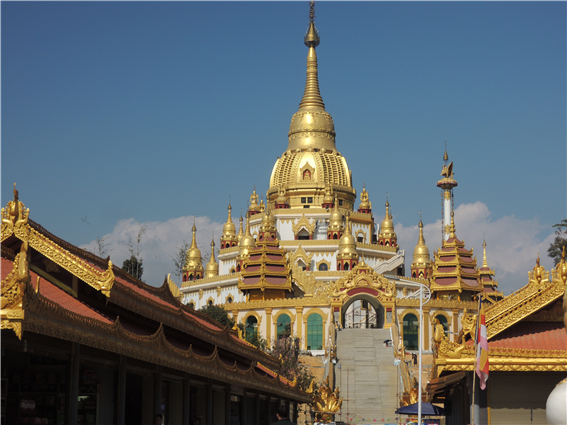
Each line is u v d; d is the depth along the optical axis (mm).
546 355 42500
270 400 69500
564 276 44094
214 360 46656
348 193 170125
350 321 144875
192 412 51656
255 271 133750
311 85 181000
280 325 127188
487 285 168250
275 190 170750
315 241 156250
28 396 33500
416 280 146250
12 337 28234
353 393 96688
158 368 40969
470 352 43031
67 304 31922
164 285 52062
